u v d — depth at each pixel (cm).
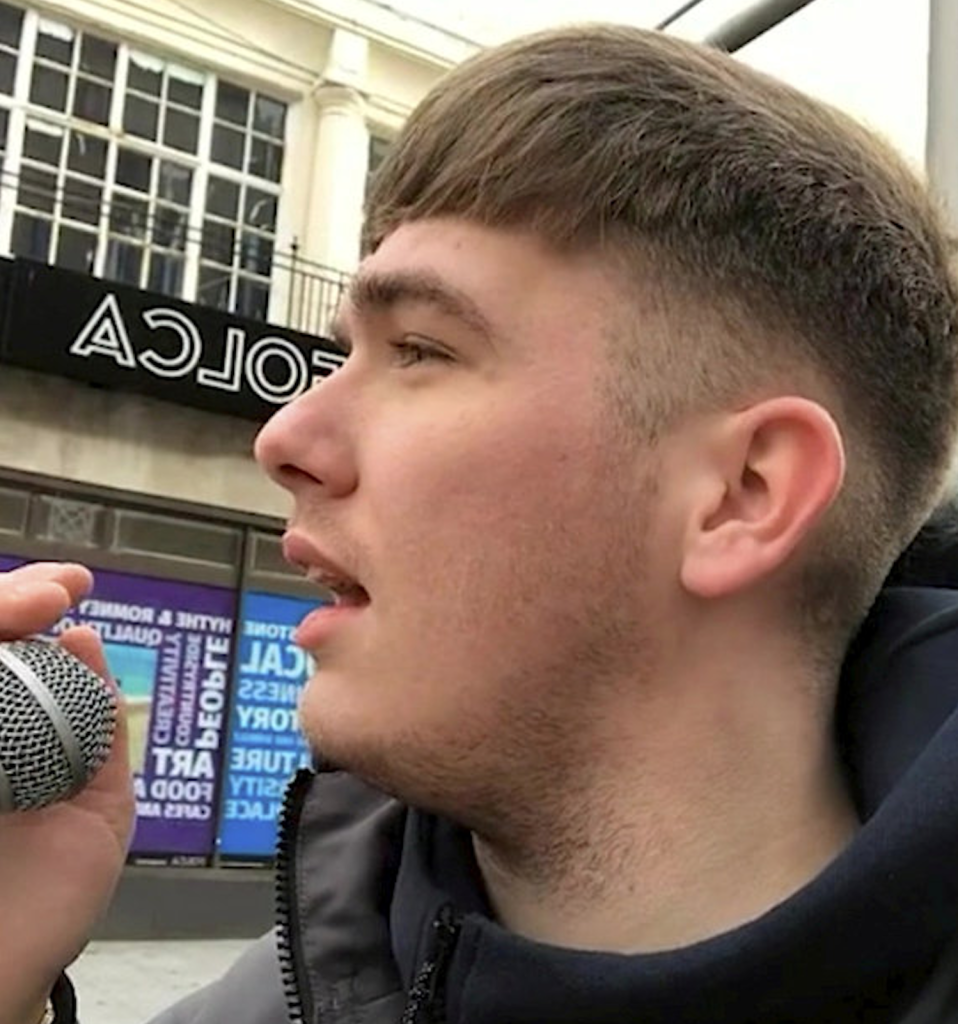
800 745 87
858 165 93
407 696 83
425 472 84
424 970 86
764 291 86
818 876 75
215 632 738
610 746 84
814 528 86
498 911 90
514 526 82
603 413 83
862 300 89
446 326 86
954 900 73
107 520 711
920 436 93
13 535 684
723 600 85
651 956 76
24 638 98
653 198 85
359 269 91
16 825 103
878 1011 75
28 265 659
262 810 742
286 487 90
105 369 675
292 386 726
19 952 100
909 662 91
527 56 91
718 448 84
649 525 83
